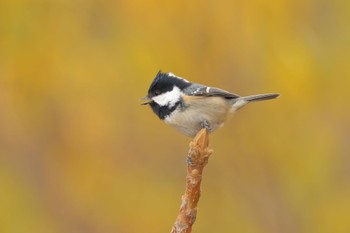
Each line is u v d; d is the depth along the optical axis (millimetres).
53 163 13906
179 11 13578
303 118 13578
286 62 13289
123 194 13625
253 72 13391
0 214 13539
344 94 13828
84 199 13633
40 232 13484
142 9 13734
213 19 13531
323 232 13500
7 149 14094
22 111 14102
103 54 14070
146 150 13852
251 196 13680
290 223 13500
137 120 13898
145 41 13727
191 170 7062
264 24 13539
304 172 13625
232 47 13453
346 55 13953
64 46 14156
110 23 14156
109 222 13562
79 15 14242
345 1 14281
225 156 13703
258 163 13680
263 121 13633
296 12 13797
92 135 13828
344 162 13922
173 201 13609
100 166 13773
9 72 14023
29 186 13828
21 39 13953
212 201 13680
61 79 14102
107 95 13977
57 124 14023
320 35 14094
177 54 13461
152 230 13477
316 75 13555
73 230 13562
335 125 13805
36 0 13984
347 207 13531
